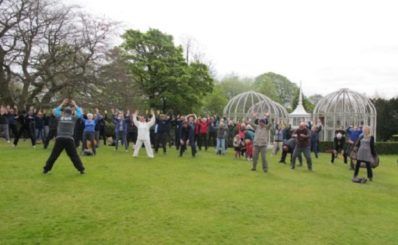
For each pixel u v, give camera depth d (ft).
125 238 18.89
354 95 88.38
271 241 19.63
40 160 41.06
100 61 79.82
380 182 41.57
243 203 26.96
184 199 27.20
